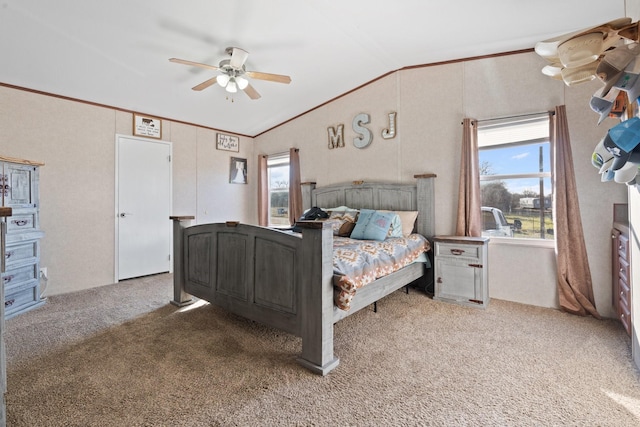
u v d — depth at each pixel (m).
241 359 2.05
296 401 1.62
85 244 3.81
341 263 2.21
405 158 3.86
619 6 2.38
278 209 5.48
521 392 1.69
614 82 1.35
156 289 3.74
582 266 2.81
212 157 5.20
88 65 3.12
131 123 4.23
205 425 1.45
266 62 3.44
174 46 2.96
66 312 2.95
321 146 4.70
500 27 2.77
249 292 2.37
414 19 2.71
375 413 1.53
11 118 3.26
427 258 3.52
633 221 1.95
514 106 3.18
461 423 1.46
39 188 3.34
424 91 3.71
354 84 4.17
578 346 2.21
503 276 3.26
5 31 2.54
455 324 2.63
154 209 4.48
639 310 1.88
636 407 1.56
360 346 2.24
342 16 2.67
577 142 2.87
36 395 1.65
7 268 2.80
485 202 3.46
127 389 1.71
